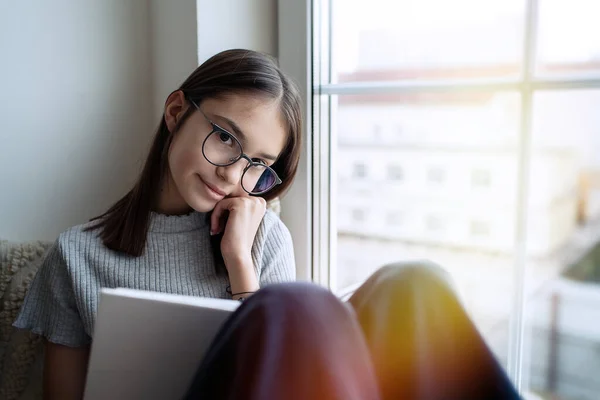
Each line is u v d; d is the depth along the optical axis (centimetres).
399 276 53
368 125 94
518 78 81
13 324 76
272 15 96
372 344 51
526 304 85
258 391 38
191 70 89
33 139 88
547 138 80
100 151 94
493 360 51
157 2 94
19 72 85
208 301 50
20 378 81
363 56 93
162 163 78
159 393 51
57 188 91
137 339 50
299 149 80
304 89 93
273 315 43
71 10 88
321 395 39
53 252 77
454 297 52
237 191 79
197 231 79
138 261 76
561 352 83
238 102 71
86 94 91
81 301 74
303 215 96
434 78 87
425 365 50
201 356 50
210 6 87
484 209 86
